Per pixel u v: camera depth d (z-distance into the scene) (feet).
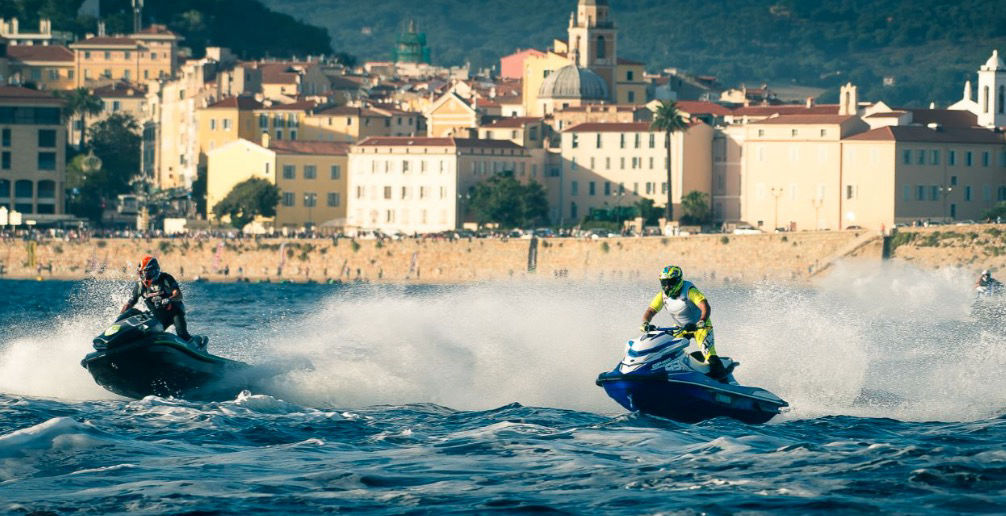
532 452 275.18
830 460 263.70
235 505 234.79
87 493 242.37
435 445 282.97
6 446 274.16
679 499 236.22
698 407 301.22
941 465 256.93
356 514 230.07
